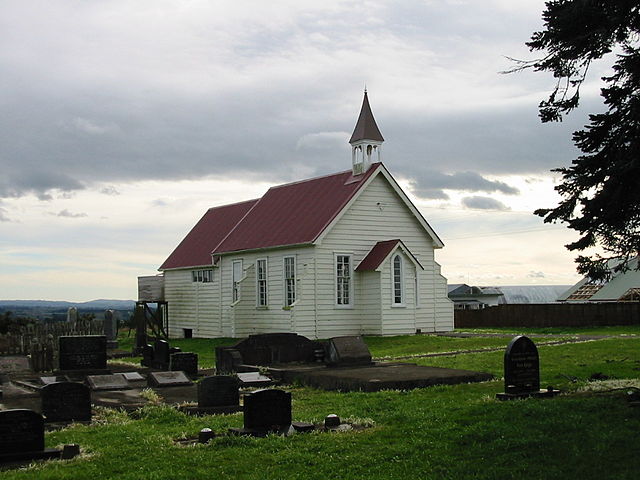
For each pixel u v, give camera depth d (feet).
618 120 51.37
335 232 127.95
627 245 54.03
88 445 45.70
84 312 164.76
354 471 38.17
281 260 132.98
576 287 225.76
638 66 50.21
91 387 74.08
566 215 53.57
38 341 114.52
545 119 55.06
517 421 46.32
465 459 39.52
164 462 40.63
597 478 35.17
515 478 35.86
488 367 77.10
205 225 175.32
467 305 270.05
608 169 50.19
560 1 52.21
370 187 132.05
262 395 47.50
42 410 54.44
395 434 45.39
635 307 159.22
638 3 49.88
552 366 75.82
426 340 116.47
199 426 51.11
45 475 38.40
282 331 130.52
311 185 144.87
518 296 355.56
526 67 54.54
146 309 154.30
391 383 65.51
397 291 130.31
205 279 158.81
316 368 80.07
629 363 74.95
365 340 121.19
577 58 53.36
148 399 67.15
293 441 44.45
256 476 37.52
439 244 138.31
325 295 126.72
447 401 56.75
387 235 133.69
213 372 89.40
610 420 45.29
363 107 136.05
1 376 88.53
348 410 55.26
